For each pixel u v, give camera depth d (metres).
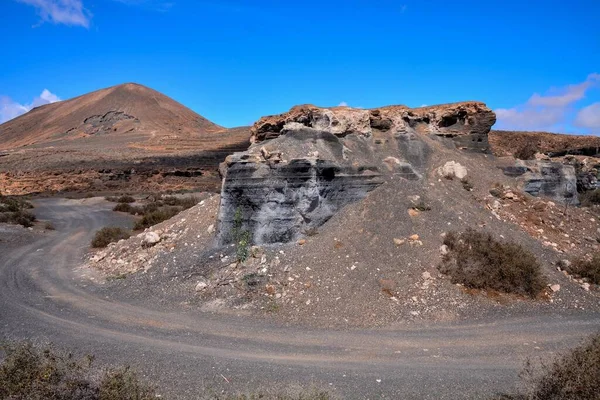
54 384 5.80
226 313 9.80
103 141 109.50
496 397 6.01
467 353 7.60
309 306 9.88
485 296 10.21
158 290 11.42
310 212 13.06
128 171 60.75
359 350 7.75
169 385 6.40
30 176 58.47
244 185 13.25
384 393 6.20
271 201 12.99
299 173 13.16
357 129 15.98
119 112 138.25
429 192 14.37
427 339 8.26
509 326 8.91
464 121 18.78
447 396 6.11
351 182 13.97
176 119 143.50
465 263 11.01
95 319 9.55
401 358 7.40
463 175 16.06
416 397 6.10
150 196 45.06
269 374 6.75
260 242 12.80
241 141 98.56
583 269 11.61
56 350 7.65
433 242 12.01
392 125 16.98
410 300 10.00
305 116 15.83
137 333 8.64
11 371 5.62
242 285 10.71
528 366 6.61
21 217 26.08
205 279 11.43
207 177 62.00
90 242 20.98
